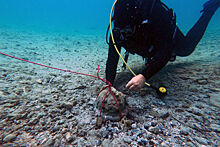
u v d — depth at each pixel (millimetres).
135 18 1388
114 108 1274
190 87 1874
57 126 1139
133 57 4348
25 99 1463
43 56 3543
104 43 7316
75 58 3754
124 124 1199
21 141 955
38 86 1816
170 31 1562
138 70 2801
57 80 2088
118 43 1627
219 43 4609
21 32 8523
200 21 3014
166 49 1481
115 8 1561
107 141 1023
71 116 1301
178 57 3703
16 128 1060
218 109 1383
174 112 1393
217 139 1027
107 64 1772
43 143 962
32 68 2459
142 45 1687
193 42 2816
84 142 1013
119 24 1451
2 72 2039
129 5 1354
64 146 963
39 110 1319
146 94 1805
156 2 1539
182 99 1619
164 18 1550
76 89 1873
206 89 1773
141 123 1239
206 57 3135
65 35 9961
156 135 1092
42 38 7090
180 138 1054
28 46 4582
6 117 1146
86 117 1313
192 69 2486
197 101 1555
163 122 1249
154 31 1525
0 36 5836
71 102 1520
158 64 1398
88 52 4812
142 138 1061
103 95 1404
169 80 2172
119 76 2469
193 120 1255
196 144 991
